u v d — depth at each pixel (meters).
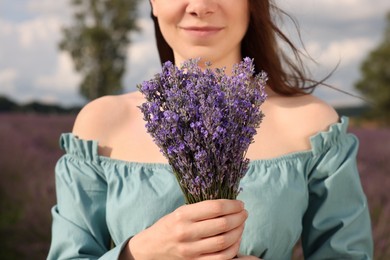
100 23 21.09
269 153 1.61
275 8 1.81
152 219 1.56
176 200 1.57
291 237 1.55
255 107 1.22
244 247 1.53
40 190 5.61
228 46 1.60
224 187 1.25
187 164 1.22
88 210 1.66
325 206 1.62
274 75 1.73
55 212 1.71
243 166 1.26
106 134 1.73
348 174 1.62
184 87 1.25
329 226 1.61
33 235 5.23
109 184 1.65
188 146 1.21
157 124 1.21
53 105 16.20
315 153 1.61
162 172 1.62
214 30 1.56
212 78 1.25
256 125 1.24
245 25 1.63
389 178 5.09
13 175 6.32
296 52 1.85
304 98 1.72
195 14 1.55
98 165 1.69
